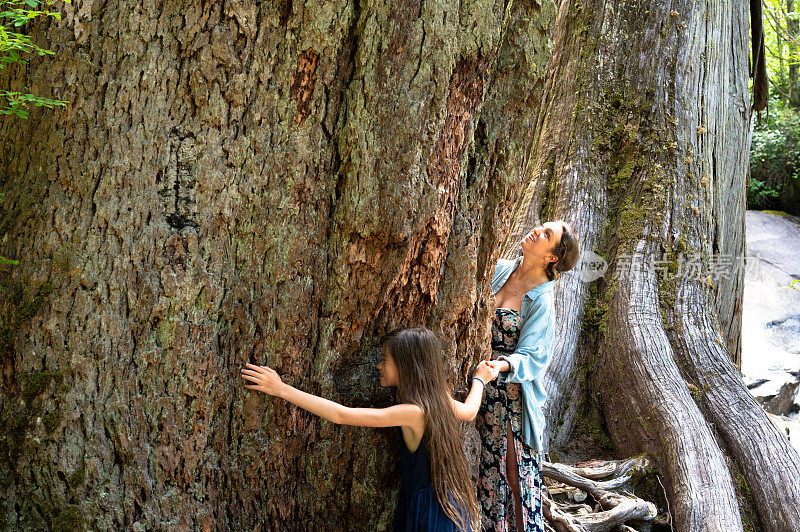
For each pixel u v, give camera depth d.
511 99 2.53
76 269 1.95
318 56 2.08
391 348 2.34
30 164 2.01
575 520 3.77
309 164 2.13
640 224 5.12
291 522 2.33
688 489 4.18
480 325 2.64
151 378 2.00
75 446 1.94
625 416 4.70
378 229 2.19
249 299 2.13
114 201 1.96
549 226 2.85
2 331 1.98
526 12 2.50
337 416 2.17
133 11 1.93
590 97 5.47
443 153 2.30
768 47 14.50
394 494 2.52
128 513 1.97
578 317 5.05
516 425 2.82
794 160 12.62
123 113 1.96
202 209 2.02
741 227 5.83
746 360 8.05
